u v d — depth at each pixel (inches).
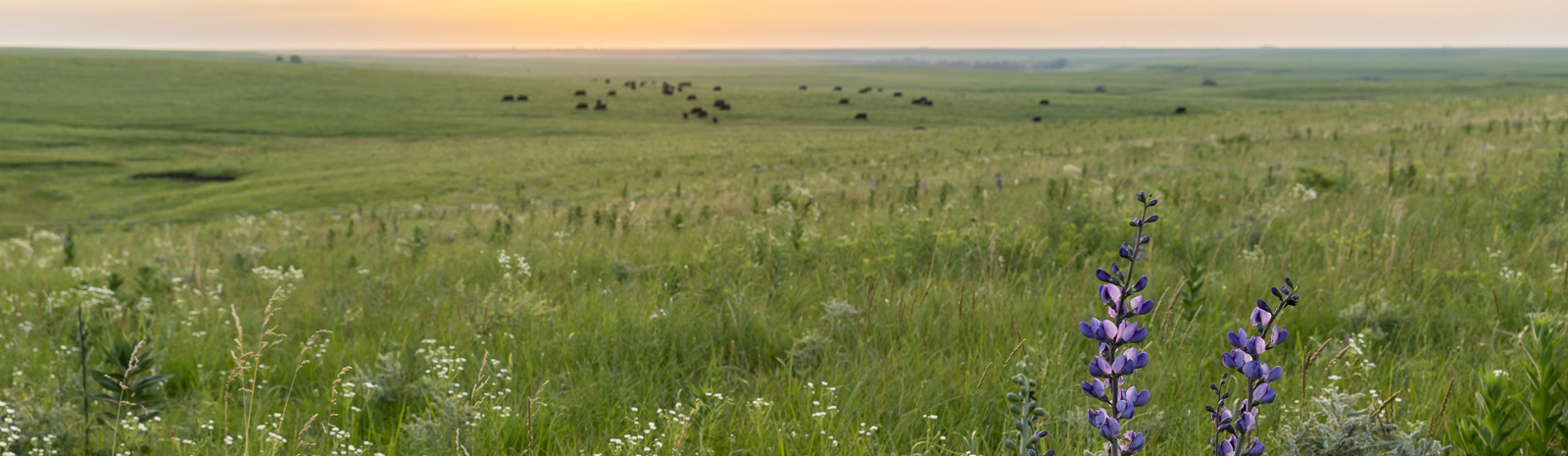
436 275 324.8
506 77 6274.6
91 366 197.0
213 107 4252.0
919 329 204.7
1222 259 288.7
